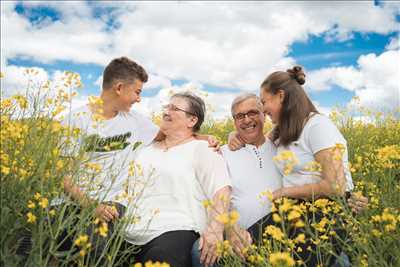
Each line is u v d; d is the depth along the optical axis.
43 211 2.23
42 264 2.16
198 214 2.88
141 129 3.34
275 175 3.02
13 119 2.60
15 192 2.22
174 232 2.73
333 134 2.74
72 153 2.46
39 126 2.54
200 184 2.96
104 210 2.64
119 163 2.91
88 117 3.16
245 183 3.00
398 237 2.19
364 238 2.19
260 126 3.12
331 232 2.29
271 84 2.89
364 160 3.95
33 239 2.14
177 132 3.12
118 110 3.31
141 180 2.97
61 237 2.65
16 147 2.33
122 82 3.22
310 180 2.78
